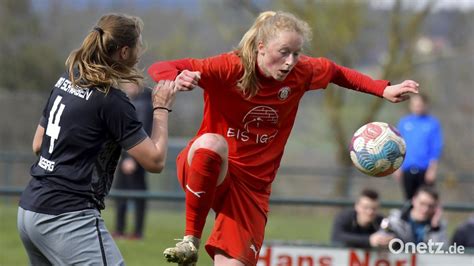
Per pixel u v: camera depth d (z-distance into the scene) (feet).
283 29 40.42
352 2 194.08
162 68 40.81
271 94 42.39
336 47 195.83
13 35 221.05
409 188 98.94
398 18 192.75
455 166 190.70
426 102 98.07
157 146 39.24
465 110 198.39
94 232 38.81
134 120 39.09
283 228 113.50
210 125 43.42
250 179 43.34
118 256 39.34
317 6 194.90
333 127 196.03
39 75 222.07
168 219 111.86
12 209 119.44
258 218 43.37
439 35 205.16
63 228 38.50
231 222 42.70
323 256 57.41
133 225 93.76
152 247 81.20
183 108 210.18
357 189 148.36
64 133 38.96
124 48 39.91
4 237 90.99
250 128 42.98
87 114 38.78
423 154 97.60
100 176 39.37
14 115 197.57
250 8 196.75
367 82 44.60
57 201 38.63
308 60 44.16
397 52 194.18
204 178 41.06
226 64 41.42
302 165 198.80
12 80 218.18
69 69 40.22
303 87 43.55
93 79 38.91
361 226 63.46
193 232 41.75
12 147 196.75
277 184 164.66
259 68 41.52
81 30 235.61
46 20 233.96
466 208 70.49
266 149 43.62
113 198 67.51
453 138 192.75
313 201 67.97
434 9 192.75
